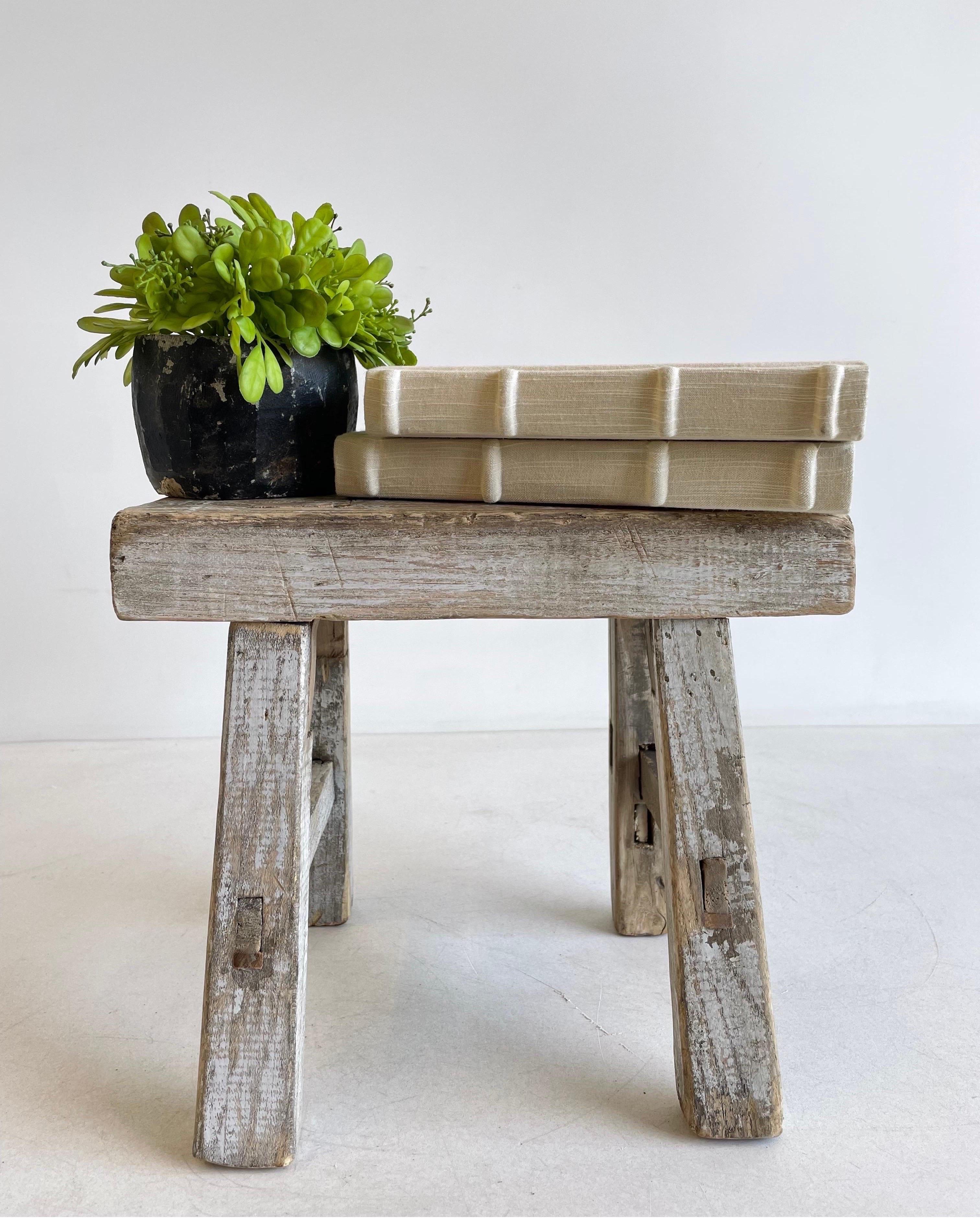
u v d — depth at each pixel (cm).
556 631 225
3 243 202
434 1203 82
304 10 199
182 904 139
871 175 207
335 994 115
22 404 207
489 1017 110
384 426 83
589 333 213
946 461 219
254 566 83
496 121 205
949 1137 91
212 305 89
